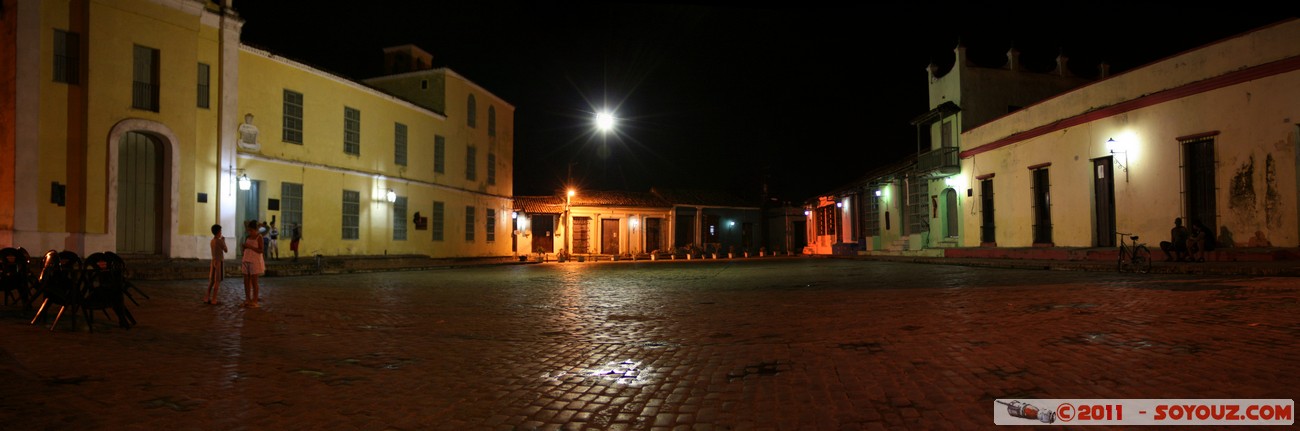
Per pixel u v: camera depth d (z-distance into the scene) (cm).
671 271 2523
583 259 4438
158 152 1931
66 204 1712
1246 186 1553
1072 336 692
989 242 2550
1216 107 1622
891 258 2994
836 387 520
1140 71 1841
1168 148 1748
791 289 1448
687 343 753
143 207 1895
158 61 1888
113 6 1786
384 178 2814
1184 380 498
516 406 493
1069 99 2097
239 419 458
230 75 2078
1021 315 864
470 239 3559
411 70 3381
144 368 610
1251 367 525
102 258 818
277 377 584
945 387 507
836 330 806
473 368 627
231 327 873
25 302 959
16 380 557
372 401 507
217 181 2047
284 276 1992
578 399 511
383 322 950
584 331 866
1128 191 1869
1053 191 2167
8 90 1647
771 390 519
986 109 2723
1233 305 866
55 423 443
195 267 1764
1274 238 1495
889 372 563
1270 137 1502
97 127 1752
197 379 571
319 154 2480
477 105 3619
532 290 1548
